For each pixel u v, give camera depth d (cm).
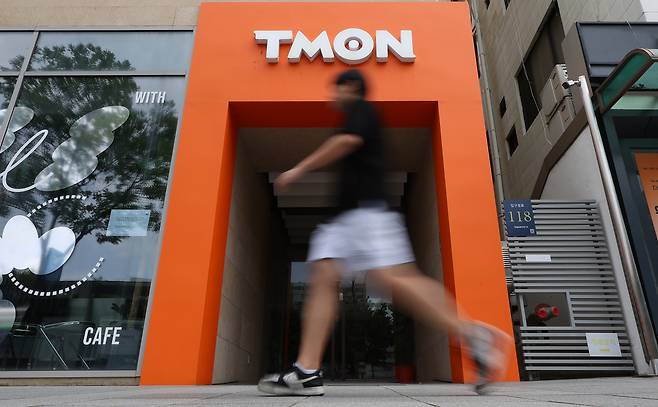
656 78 625
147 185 602
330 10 689
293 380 240
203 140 615
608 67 670
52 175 609
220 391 348
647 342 511
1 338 524
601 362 559
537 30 1025
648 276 580
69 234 577
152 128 634
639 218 611
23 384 499
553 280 611
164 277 541
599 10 769
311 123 693
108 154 621
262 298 977
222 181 609
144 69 668
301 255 1302
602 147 580
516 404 178
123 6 711
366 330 1113
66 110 646
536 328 588
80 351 518
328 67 655
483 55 1423
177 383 496
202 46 672
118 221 583
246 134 739
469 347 227
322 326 238
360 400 214
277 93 643
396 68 656
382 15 688
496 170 1227
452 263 564
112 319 532
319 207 1125
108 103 649
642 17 680
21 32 696
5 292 548
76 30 695
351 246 228
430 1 701
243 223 781
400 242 233
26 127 635
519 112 1131
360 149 244
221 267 603
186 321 521
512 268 620
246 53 664
